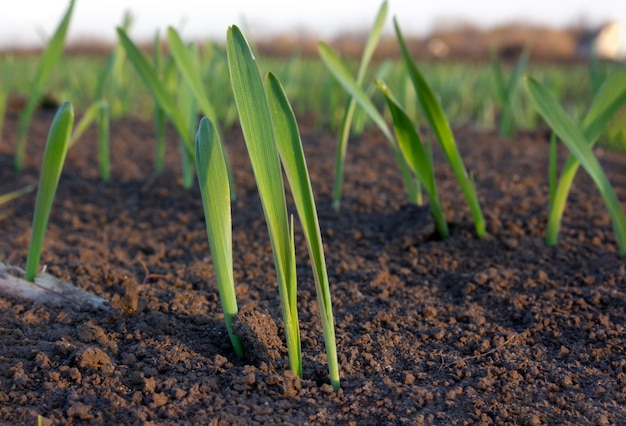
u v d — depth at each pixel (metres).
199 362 0.40
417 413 0.38
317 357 0.41
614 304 0.45
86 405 0.37
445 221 0.54
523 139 0.98
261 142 0.35
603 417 0.37
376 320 0.44
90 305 0.44
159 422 0.37
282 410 0.37
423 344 0.42
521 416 0.37
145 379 0.38
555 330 0.43
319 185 0.71
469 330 0.43
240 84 0.35
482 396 0.39
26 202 0.66
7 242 0.54
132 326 0.43
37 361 0.39
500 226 0.54
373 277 0.49
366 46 0.51
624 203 0.63
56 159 0.43
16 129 1.04
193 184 0.70
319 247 0.36
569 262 0.50
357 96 0.50
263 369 0.39
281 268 0.37
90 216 0.62
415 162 0.49
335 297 0.47
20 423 0.36
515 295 0.46
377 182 0.71
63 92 1.31
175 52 0.48
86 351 0.39
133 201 0.66
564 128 0.47
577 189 0.67
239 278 0.49
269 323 0.42
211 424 0.36
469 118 1.31
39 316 0.44
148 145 0.93
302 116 1.21
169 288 0.47
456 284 0.48
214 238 0.39
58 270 0.48
